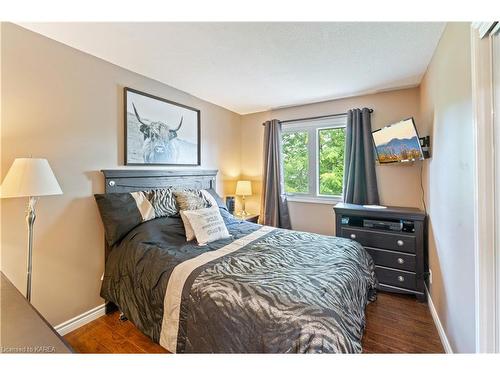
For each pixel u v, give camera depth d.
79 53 1.94
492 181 1.06
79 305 1.95
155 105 2.57
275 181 3.57
